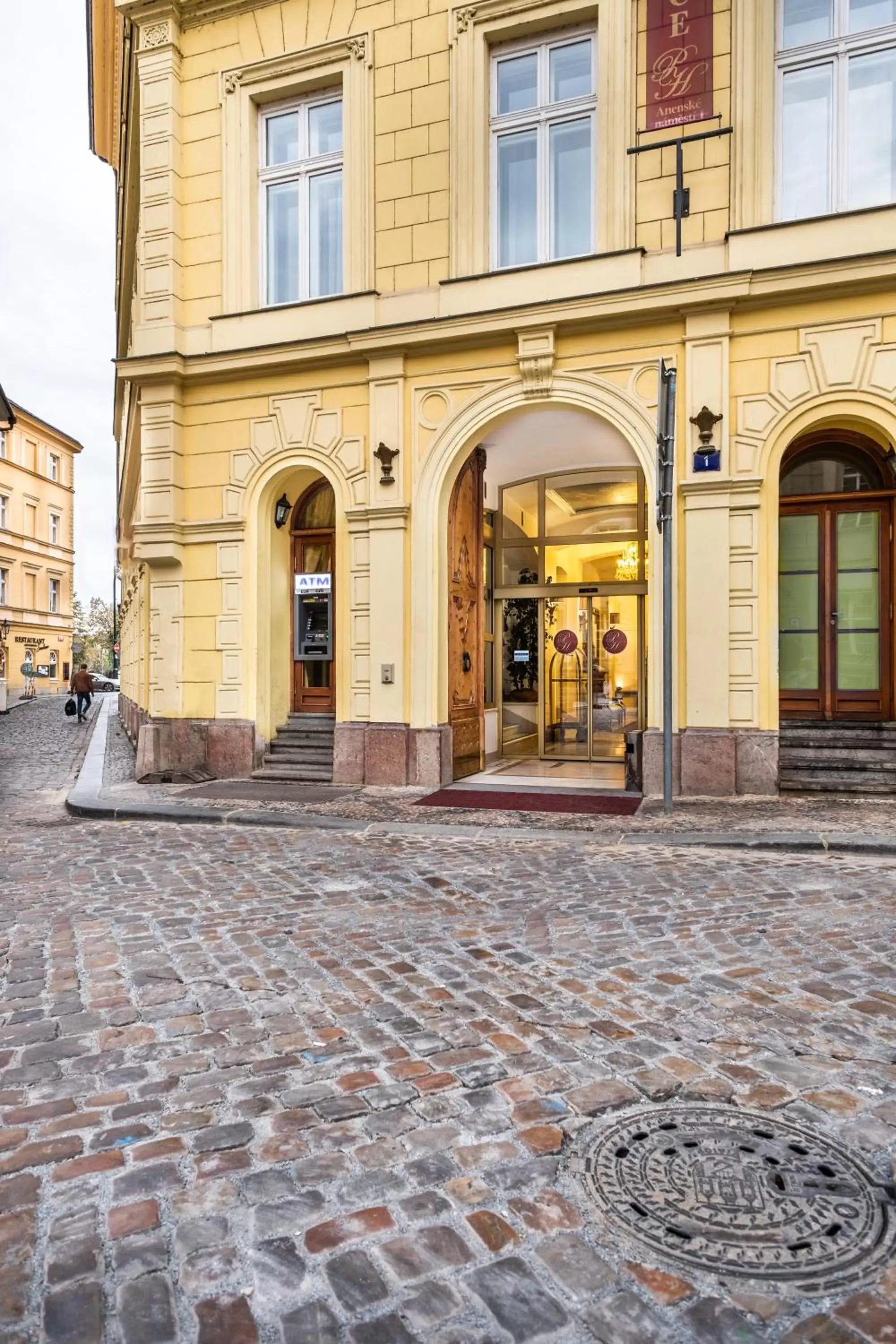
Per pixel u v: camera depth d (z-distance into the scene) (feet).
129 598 85.76
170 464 36.91
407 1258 7.07
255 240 37.40
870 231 28.30
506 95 34.12
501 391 32.65
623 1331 6.27
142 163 37.73
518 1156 8.53
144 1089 9.96
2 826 27.73
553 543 43.04
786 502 33.76
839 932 15.44
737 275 28.89
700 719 29.78
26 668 140.15
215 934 15.70
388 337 33.42
